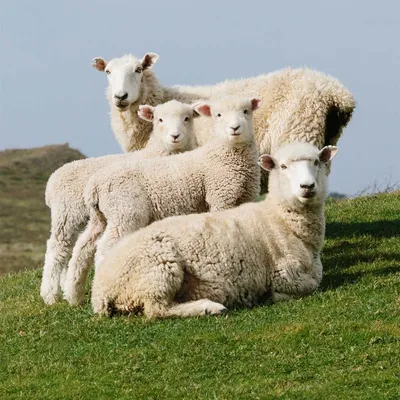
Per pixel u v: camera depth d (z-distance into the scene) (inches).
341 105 791.7
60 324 597.6
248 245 579.2
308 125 785.6
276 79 802.8
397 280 597.9
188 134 700.0
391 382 462.9
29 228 2130.9
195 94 810.2
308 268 593.6
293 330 523.8
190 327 543.5
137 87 780.6
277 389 465.1
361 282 604.1
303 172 579.2
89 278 729.6
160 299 560.1
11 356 558.6
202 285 570.9
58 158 2837.1
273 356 501.4
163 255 561.0
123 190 625.3
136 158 690.8
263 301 587.5
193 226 575.5
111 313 581.0
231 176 641.6
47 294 673.0
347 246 735.7
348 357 492.4
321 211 597.6
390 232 772.0
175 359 508.4
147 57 791.7
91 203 634.2
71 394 486.3
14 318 634.2
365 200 924.6
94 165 677.3
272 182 599.2
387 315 538.0
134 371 505.0
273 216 594.9
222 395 463.5
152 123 786.8
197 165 641.6
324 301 570.3
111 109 802.2
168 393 474.0
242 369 492.1
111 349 536.4
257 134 799.1
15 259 1834.4
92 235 639.8
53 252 675.4
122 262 566.3
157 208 631.8
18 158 2842.0
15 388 504.7
